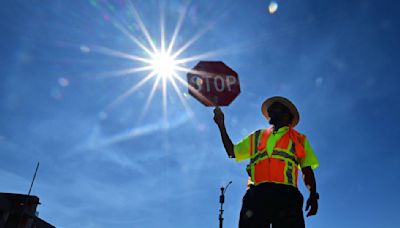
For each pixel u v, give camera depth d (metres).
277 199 2.82
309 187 3.06
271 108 3.40
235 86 2.91
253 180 3.07
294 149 3.07
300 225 2.83
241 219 2.93
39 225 34.06
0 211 30.88
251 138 3.29
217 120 3.25
